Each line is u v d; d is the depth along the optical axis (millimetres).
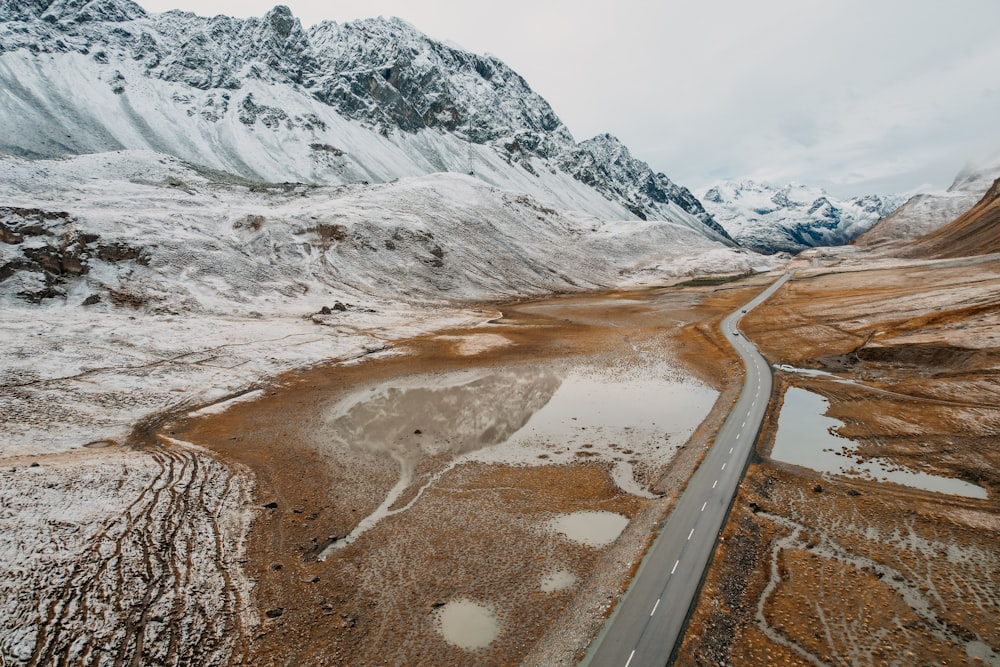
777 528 22516
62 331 46344
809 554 20609
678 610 17719
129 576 18562
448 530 22547
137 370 41875
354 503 24781
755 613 17656
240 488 25609
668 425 34656
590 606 18000
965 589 18375
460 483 26703
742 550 20969
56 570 18234
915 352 43719
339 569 20094
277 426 34219
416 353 54062
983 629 16625
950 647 16000
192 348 48438
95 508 21969
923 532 21766
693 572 19578
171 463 27266
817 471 27797
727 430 33219
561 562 20344
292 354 50250
